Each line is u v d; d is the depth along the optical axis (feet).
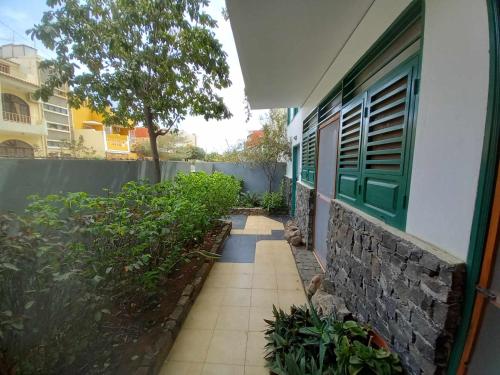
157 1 9.82
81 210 5.71
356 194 6.77
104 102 11.94
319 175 11.85
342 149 8.10
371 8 5.89
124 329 6.34
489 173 2.78
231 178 19.85
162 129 14.15
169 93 12.17
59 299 4.39
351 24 6.77
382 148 5.46
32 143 29.76
